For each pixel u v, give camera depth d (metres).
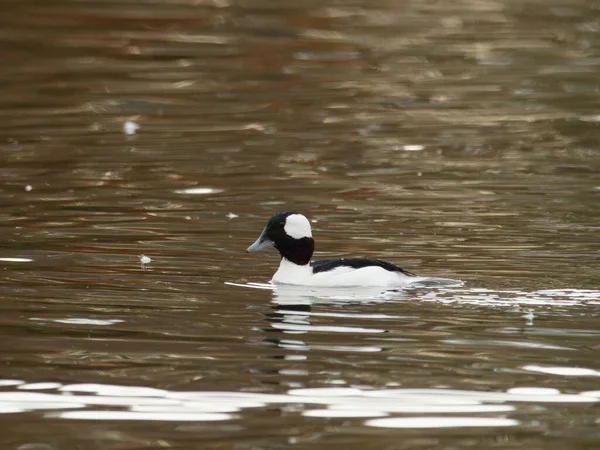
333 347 12.20
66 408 10.61
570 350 12.03
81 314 13.42
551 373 11.40
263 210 18.80
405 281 14.49
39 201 19.25
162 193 19.88
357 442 9.89
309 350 12.09
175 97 28.30
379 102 27.92
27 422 10.31
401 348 12.13
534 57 33.25
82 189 20.12
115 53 33.19
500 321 13.01
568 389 11.02
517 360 11.75
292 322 13.03
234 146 23.56
